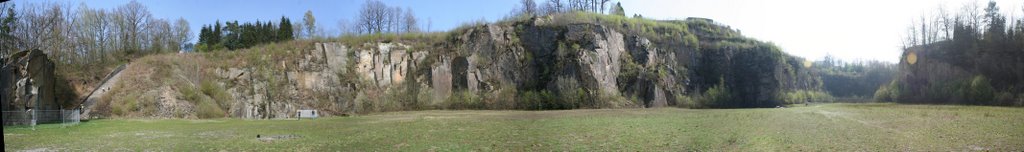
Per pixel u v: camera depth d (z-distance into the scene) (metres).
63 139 29.84
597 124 43.47
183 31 103.38
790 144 27.48
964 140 28.38
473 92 100.25
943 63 107.12
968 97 91.75
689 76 117.62
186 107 59.47
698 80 118.75
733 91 116.69
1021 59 94.88
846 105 93.56
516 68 106.69
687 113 66.62
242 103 66.81
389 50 100.25
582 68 102.88
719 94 110.75
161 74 66.19
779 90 117.56
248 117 62.00
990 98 87.50
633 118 53.53
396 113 75.06
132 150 25.11
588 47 106.88
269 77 77.75
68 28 76.31
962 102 92.88
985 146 25.75
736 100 113.88
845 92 143.88
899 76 119.12
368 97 89.38
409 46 104.44
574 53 105.31
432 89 98.44
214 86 66.75
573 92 99.00
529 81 106.19
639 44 115.25
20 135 31.98
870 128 36.84
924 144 26.88
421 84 97.88
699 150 25.69
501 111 81.06
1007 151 24.03
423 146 27.44
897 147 25.81
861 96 134.00
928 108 72.06
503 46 108.75
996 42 100.19
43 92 50.84
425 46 105.75
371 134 34.34
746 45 124.38
